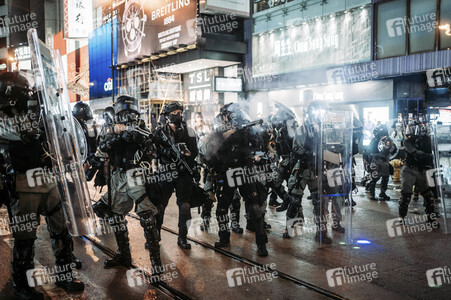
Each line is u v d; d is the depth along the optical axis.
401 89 15.19
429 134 6.46
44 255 5.04
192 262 4.68
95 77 30.75
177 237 5.74
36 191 3.69
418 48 14.38
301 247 5.22
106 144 4.40
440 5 13.67
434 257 4.78
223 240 5.25
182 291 3.86
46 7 39.25
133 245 5.41
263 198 5.07
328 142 5.27
